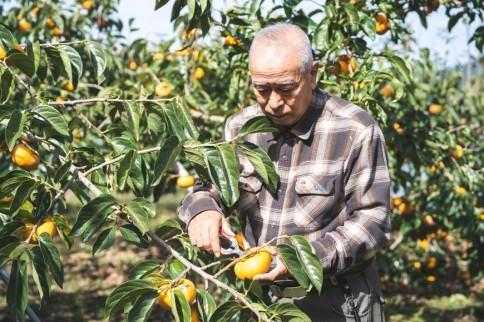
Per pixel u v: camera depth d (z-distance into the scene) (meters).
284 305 1.77
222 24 3.37
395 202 4.99
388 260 5.58
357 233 2.00
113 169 2.35
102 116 4.26
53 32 5.18
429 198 4.76
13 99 4.20
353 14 3.15
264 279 1.85
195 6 2.58
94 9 5.72
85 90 4.13
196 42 4.69
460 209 4.73
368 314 2.21
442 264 5.70
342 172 2.09
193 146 2.02
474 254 5.24
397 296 6.89
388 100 4.23
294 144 2.13
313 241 2.03
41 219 1.98
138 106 2.45
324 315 2.19
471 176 4.51
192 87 4.80
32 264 1.90
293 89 1.92
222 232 2.10
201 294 1.86
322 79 3.31
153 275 1.87
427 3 3.72
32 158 2.24
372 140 2.06
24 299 1.85
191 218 2.13
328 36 3.25
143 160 2.35
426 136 4.25
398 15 3.72
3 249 1.88
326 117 2.10
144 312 1.73
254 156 2.03
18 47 2.29
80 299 6.58
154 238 1.98
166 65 4.75
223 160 1.97
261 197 2.19
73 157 2.44
